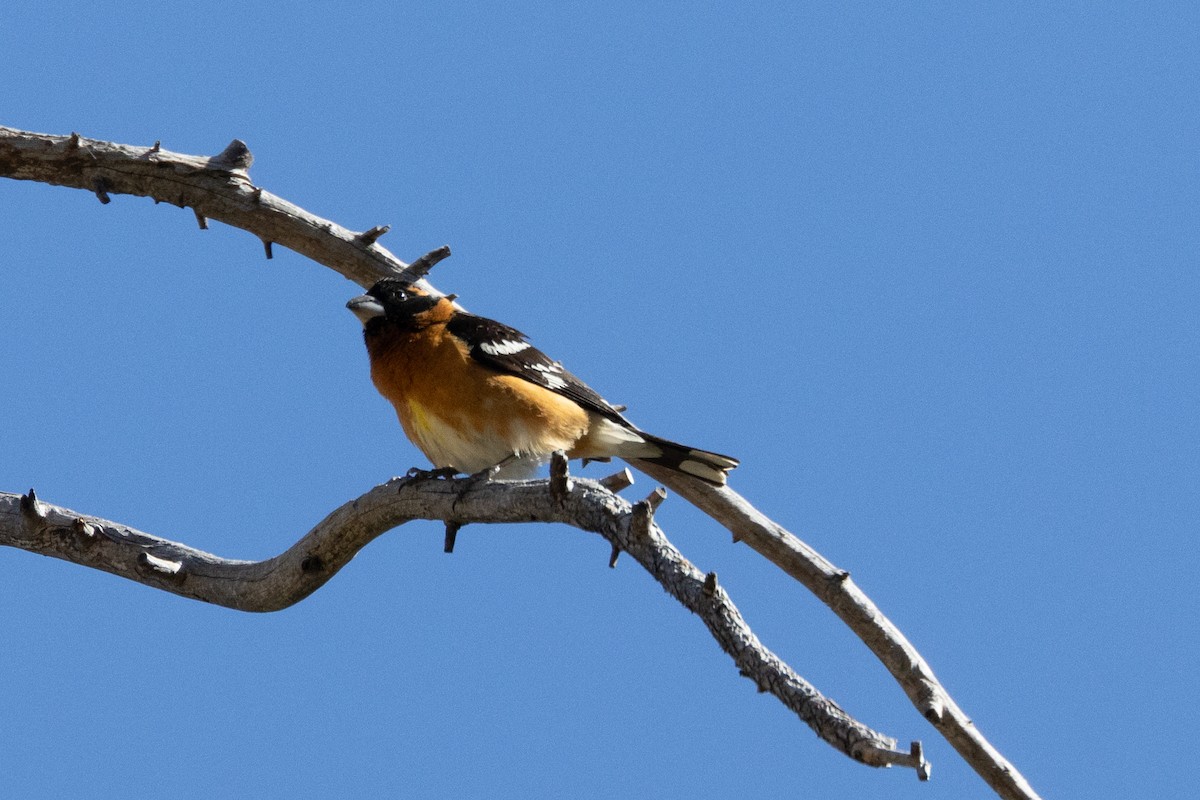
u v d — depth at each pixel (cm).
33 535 1260
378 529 1150
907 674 1296
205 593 1241
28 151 1509
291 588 1195
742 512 1391
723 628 869
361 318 1248
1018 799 1191
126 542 1265
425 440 1246
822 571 1351
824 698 821
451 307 1254
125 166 1513
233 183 1520
